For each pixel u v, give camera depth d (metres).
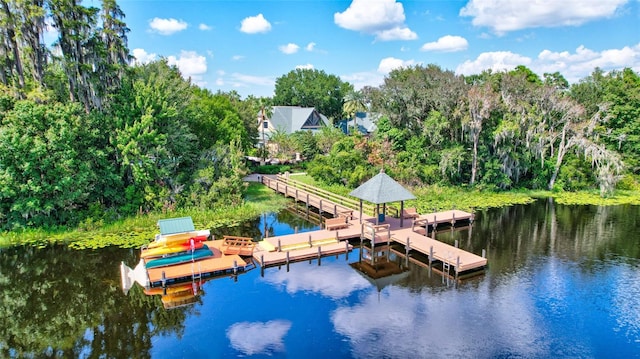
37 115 26.09
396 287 19.56
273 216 32.31
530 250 24.47
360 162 40.94
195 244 21.56
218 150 34.47
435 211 30.50
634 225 29.88
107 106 30.23
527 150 41.81
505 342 14.96
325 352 14.49
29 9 26.55
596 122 42.09
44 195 26.56
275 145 62.06
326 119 86.00
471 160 40.97
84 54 28.81
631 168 45.84
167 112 30.69
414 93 42.59
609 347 14.69
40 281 19.97
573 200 38.34
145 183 30.12
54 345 14.97
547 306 17.55
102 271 21.00
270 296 18.67
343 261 23.03
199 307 17.67
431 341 15.06
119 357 14.26
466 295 18.61
